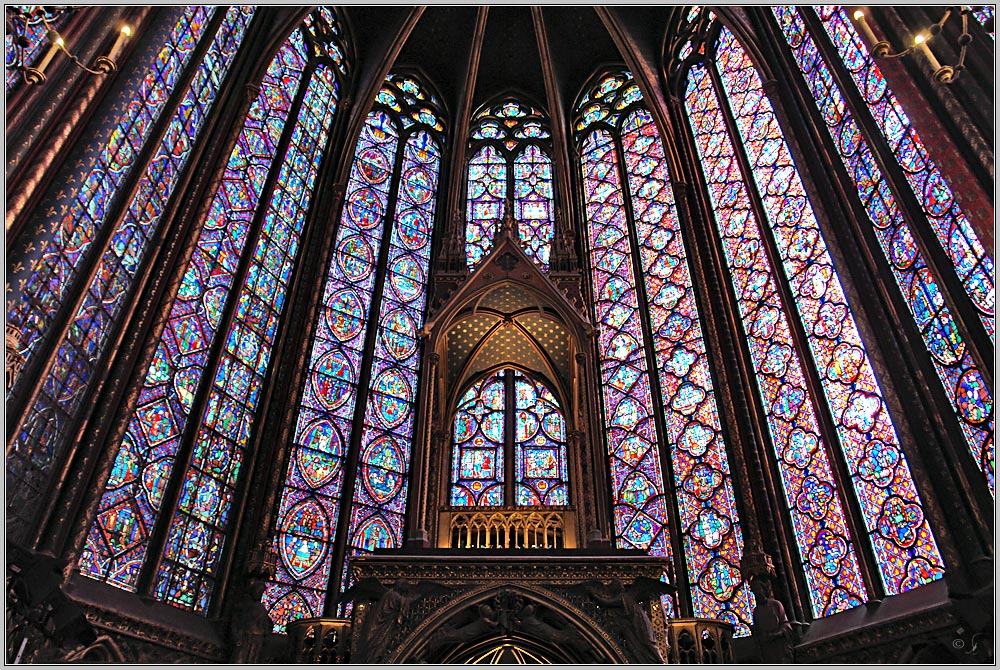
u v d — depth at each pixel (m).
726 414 10.02
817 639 7.79
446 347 10.49
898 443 7.75
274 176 11.99
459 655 7.40
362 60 15.32
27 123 6.09
